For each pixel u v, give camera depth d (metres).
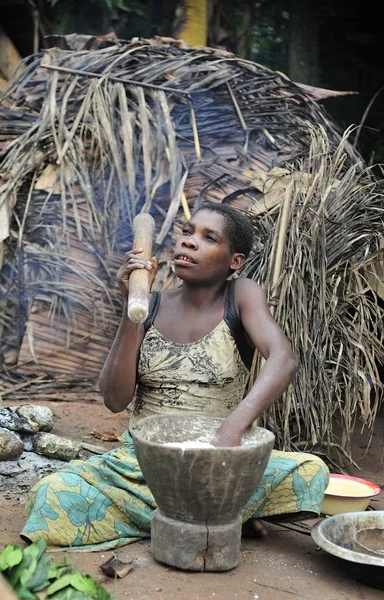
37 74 5.38
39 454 3.58
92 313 4.66
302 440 3.65
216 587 2.40
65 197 4.78
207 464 2.33
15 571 2.21
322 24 8.70
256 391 2.56
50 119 4.95
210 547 2.48
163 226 4.58
